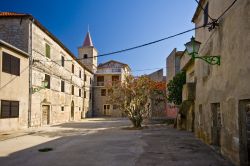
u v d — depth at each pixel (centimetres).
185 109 1764
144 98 2136
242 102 673
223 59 816
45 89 2402
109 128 2058
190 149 977
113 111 4872
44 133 1669
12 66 1795
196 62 1385
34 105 2138
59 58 2833
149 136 1421
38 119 2230
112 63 5688
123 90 2153
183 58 2088
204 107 1136
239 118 676
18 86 1881
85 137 1431
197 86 1338
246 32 623
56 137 1443
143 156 851
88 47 5191
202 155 856
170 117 3322
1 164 771
